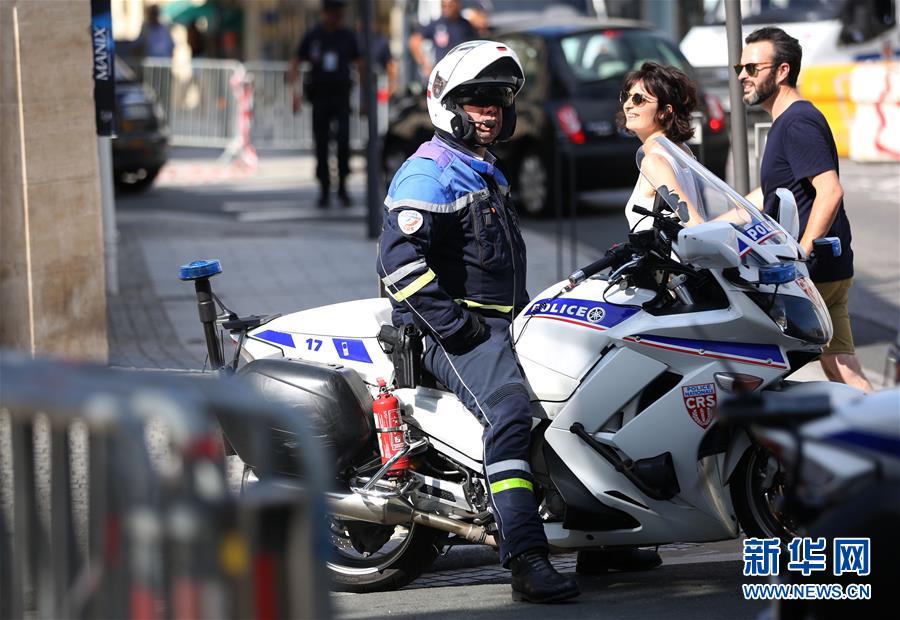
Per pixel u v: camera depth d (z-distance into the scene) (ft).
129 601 32.53
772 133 74.33
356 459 63.77
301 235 170.91
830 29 219.00
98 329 104.99
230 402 33.42
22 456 35.12
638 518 59.77
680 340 58.90
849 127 187.21
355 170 250.16
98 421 32.01
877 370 102.12
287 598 32.78
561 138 171.42
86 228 103.91
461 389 60.75
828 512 37.91
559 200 140.56
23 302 102.12
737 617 56.80
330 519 65.36
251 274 143.13
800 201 73.97
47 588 35.09
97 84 111.65
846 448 38.11
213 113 267.80
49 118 101.65
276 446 60.44
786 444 38.09
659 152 64.08
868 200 159.53
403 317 63.10
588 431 59.82
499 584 67.92
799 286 59.62
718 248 56.24
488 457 59.67
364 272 143.74
